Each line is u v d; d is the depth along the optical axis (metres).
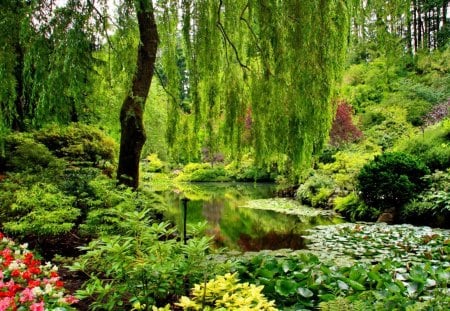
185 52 4.34
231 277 2.23
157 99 7.51
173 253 2.66
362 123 14.90
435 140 10.12
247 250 5.71
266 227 7.51
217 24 4.31
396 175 7.70
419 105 14.97
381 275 2.82
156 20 4.92
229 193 13.76
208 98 4.47
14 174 5.34
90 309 2.66
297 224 7.83
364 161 10.02
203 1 4.20
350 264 3.64
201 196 12.76
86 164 7.15
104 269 2.63
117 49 4.04
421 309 2.16
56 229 3.68
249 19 4.25
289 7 3.89
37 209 3.89
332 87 4.09
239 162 4.66
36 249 4.08
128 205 4.07
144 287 2.40
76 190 4.95
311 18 3.81
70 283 3.29
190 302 2.05
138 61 4.90
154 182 10.57
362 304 2.11
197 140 4.95
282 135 4.09
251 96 4.39
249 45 4.23
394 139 13.30
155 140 8.67
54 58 3.61
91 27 3.74
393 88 16.06
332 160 12.24
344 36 3.98
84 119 7.71
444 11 19.47
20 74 4.52
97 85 4.67
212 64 4.29
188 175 18.48
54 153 7.02
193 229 2.75
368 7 4.09
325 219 8.38
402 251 5.17
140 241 2.78
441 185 7.47
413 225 7.15
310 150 4.12
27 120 6.73
